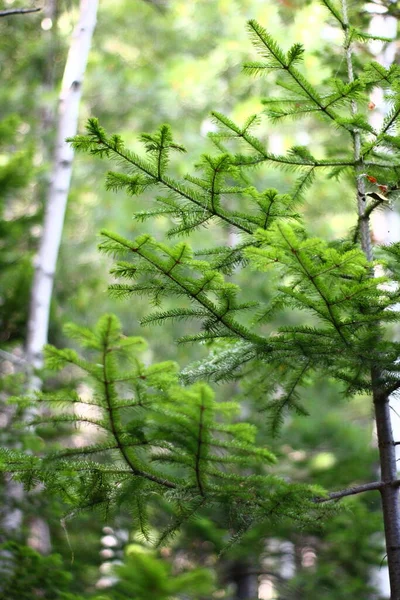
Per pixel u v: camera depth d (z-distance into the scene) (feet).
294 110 12.36
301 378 12.66
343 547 24.81
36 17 35.42
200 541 24.95
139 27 43.83
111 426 9.53
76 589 18.84
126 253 10.53
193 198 11.59
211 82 38.88
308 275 9.96
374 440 32.71
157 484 10.46
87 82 41.11
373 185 13.03
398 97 11.35
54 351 8.70
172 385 8.59
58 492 10.57
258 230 9.50
